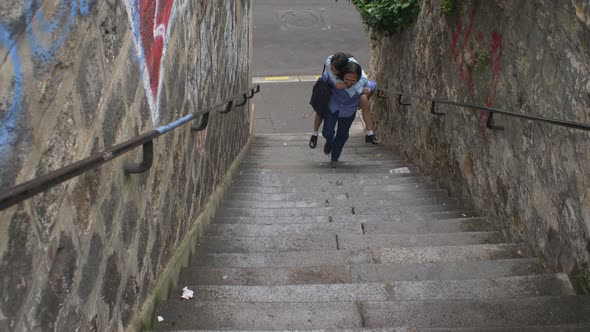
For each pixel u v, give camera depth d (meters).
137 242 2.54
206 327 2.71
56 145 1.64
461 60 5.13
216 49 5.01
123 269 2.34
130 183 2.41
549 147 3.32
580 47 2.91
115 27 2.16
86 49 1.86
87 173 1.91
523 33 3.67
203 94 4.27
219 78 5.25
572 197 3.04
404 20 7.46
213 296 3.06
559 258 3.20
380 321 2.71
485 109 3.99
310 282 3.33
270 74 14.30
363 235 4.16
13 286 1.43
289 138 11.16
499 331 2.46
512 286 3.04
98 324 2.05
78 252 1.85
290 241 4.09
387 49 9.38
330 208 5.22
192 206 3.94
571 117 3.03
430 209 5.21
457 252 3.71
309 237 4.15
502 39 4.07
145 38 2.60
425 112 6.70
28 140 1.47
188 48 3.65
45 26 1.55
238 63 7.19
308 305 2.85
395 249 3.76
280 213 5.12
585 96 2.87
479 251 3.71
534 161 3.54
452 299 2.94
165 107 3.03
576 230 3.00
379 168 7.49
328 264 3.51
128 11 2.33
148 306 2.66
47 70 1.57
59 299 1.70
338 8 17.67
